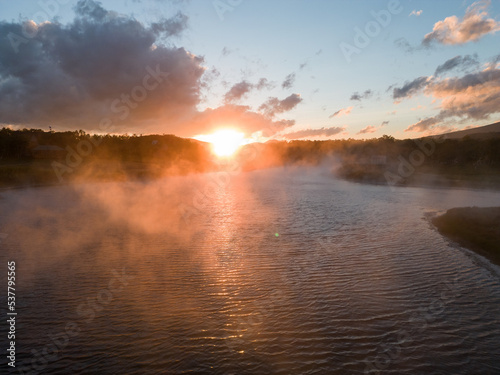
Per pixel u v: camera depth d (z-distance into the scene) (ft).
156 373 35.96
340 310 49.75
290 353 39.45
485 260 73.36
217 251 78.38
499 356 39.19
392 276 63.21
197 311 49.16
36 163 312.91
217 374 35.76
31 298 52.95
